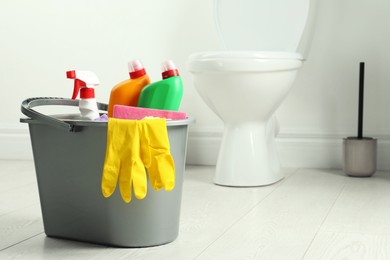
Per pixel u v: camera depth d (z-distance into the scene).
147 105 1.64
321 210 1.90
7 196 2.12
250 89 2.24
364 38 2.67
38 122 1.53
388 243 1.52
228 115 2.37
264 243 1.53
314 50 2.72
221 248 1.49
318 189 2.26
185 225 1.72
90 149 1.48
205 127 2.87
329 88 2.73
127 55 2.94
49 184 1.56
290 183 2.39
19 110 3.09
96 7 2.96
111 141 1.43
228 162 2.37
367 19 2.67
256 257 1.41
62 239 1.58
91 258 1.41
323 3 2.69
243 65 2.19
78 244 1.53
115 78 2.97
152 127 1.43
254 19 2.61
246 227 1.69
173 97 1.64
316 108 2.75
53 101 1.65
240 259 1.39
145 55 2.92
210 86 2.28
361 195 2.14
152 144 1.43
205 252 1.45
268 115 2.38
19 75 3.08
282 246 1.50
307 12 2.54
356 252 1.44
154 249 1.48
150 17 2.90
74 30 3.00
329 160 2.76
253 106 2.30
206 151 2.88
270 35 2.60
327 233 1.62
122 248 1.49
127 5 2.92
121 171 1.44
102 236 1.51
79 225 1.54
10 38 3.08
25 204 2.00
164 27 2.89
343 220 1.77
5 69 3.09
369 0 2.65
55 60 3.04
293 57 2.28
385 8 2.64
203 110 2.87
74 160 1.51
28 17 3.05
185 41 2.87
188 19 2.86
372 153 2.52
